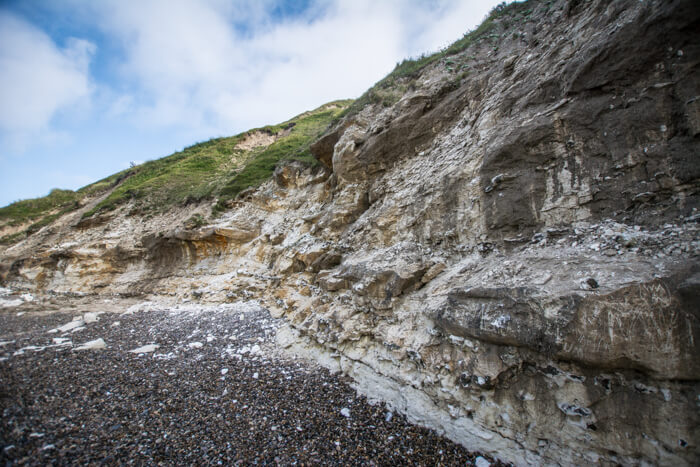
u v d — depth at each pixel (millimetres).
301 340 8000
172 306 13586
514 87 6359
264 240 15383
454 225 6449
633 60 4215
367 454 4324
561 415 3662
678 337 2969
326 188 14094
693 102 3666
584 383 3514
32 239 24375
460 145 7332
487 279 4707
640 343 3104
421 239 7172
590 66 4688
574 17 5922
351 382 6184
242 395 5793
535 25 8930
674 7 3762
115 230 20859
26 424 4535
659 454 3018
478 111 7309
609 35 4535
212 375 6590
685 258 3252
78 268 18766
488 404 4270
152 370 6773
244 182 20250
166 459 4109
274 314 10688
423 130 9031
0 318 11805
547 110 5277
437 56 12859
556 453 3615
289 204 16375
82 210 26906
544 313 3697
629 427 3209
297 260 12203
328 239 10969
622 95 4367
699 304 2887
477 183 6102
